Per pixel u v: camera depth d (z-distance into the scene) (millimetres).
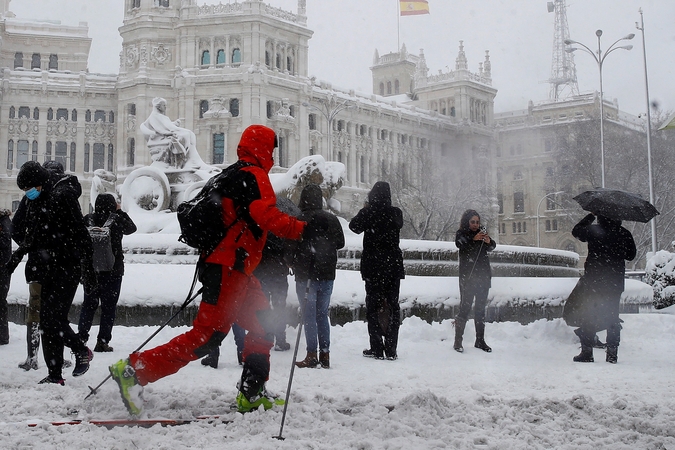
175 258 15594
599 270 9805
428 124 110688
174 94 83375
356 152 98812
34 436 4898
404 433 5160
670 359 10328
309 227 8750
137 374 5480
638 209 9945
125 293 12094
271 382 7371
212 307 5551
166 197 19062
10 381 7125
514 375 8219
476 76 119688
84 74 88688
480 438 5066
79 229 7199
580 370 8891
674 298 20734
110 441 4840
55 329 7043
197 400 6086
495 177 117938
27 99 87188
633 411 6008
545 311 14344
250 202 5516
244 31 83062
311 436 5082
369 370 8477
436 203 72125
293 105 87438
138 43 84438
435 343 11422
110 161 89562
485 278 10617
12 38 94562
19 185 7246
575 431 5336
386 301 9727
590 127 70500
